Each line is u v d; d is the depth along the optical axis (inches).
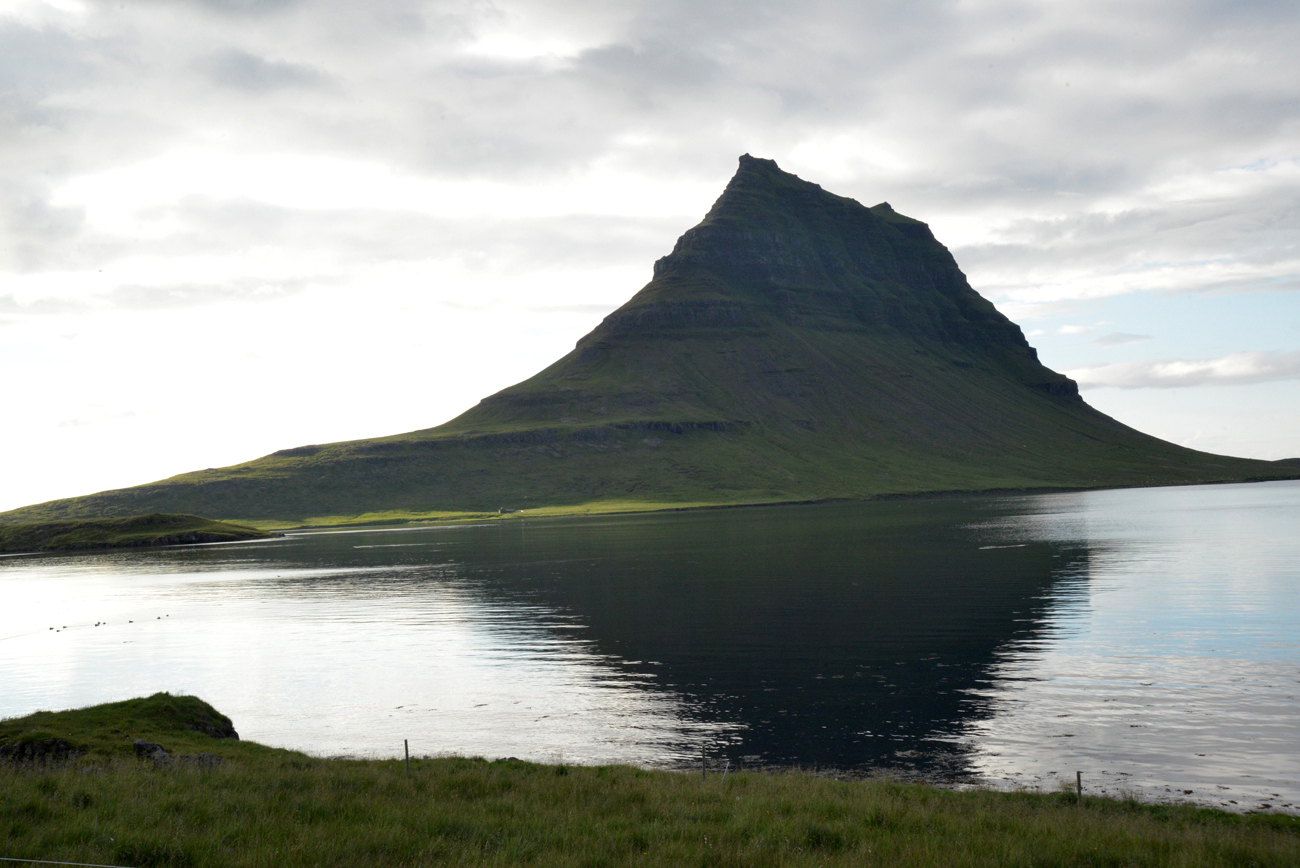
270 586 5383.9
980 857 801.6
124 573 6973.4
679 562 5767.7
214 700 2330.2
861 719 1911.9
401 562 6875.0
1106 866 802.2
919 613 3334.2
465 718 2036.2
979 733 1774.1
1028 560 5098.4
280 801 960.3
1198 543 5861.2
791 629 3095.5
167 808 901.2
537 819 904.9
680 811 966.4
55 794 948.6
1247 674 2218.3
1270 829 1032.8
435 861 753.6
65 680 2682.1
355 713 2123.5
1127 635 2768.2
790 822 910.4
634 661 2655.0
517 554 7130.9
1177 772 1502.2
